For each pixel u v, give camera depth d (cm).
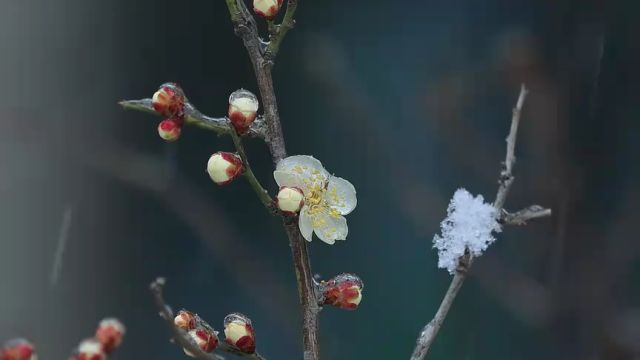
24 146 97
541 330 103
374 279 105
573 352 101
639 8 104
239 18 62
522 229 105
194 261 104
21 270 94
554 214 104
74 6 101
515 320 104
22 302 93
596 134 105
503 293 103
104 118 101
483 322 104
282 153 62
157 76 104
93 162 99
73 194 98
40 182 96
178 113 61
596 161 104
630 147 104
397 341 104
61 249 79
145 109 61
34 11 99
